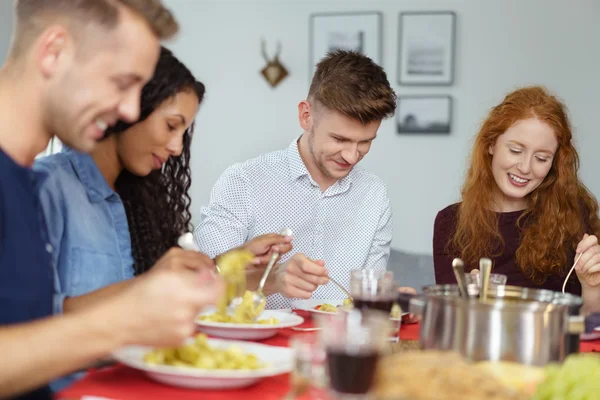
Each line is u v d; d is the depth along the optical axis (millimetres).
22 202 1264
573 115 4625
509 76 4676
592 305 2152
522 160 2527
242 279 1637
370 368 1000
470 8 4688
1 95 1261
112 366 1257
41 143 1306
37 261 1276
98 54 1203
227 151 4992
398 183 4789
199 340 1252
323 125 2346
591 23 4598
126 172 1870
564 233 2590
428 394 975
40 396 1302
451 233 2746
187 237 1654
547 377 1055
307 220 2609
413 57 4730
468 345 1255
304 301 2145
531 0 4641
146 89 1646
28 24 1226
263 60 4938
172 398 1071
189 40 5000
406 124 4750
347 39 4805
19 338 999
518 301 1509
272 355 1310
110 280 1694
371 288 1494
